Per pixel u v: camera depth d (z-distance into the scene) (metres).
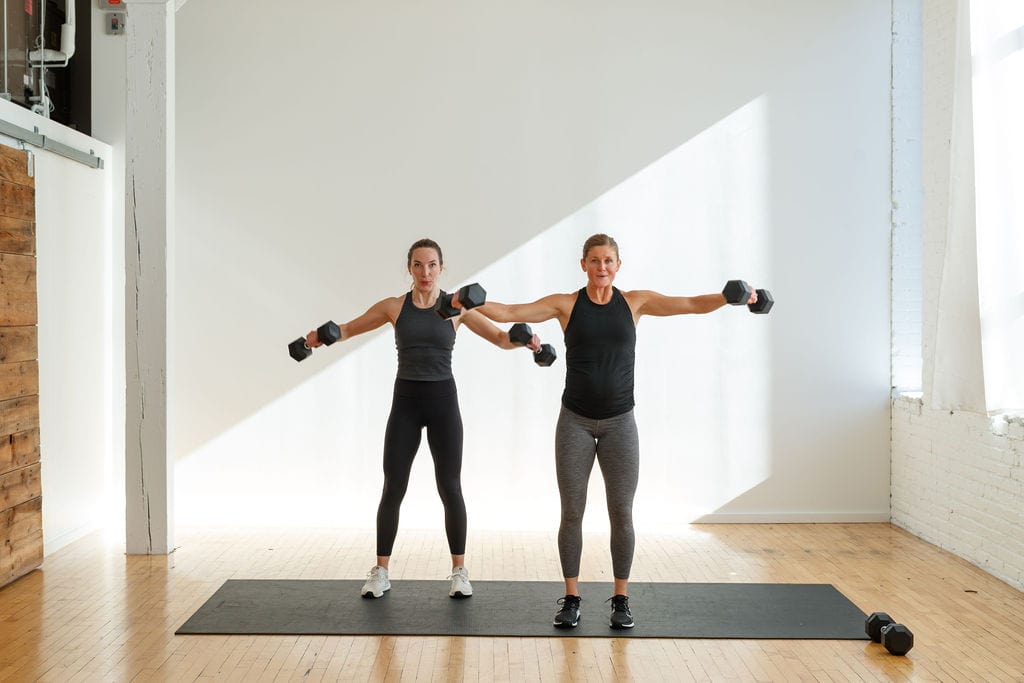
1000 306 4.58
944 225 5.63
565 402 4.14
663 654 3.79
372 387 6.15
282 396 6.16
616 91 6.16
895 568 5.11
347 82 6.13
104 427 6.09
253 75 6.13
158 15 5.18
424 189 6.15
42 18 5.80
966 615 4.30
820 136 6.18
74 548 5.45
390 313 4.50
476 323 4.44
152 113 5.19
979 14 4.63
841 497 6.24
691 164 6.17
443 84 6.14
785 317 6.20
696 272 6.18
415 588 4.68
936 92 5.75
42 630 4.02
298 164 6.14
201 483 6.16
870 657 3.76
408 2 6.13
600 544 5.68
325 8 6.13
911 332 6.19
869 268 6.20
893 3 6.15
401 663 3.67
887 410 6.22
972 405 4.82
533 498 6.17
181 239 6.14
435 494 6.14
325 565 5.14
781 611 4.33
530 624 4.12
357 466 6.17
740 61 6.16
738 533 5.95
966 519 5.25
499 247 6.16
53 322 5.37
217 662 3.66
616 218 6.17
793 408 6.21
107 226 6.14
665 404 6.20
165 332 5.23
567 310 4.12
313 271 6.16
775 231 6.18
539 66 6.15
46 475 5.29
